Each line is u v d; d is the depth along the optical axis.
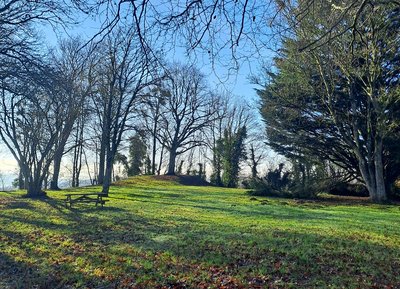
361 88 28.03
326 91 28.23
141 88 29.17
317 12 5.26
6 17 15.62
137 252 9.84
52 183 37.03
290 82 28.81
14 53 15.85
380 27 8.85
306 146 34.06
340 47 21.05
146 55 4.34
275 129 34.34
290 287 7.18
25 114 26.25
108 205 21.55
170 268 8.42
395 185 31.95
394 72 25.20
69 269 8.53
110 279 7.80
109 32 4.12
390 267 8.52
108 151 31.17
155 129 53.94
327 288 7.10
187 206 21.50
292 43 9.27
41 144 29.53
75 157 53.06
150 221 15.12
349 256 9.44
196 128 56.31
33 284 7.73
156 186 44.75
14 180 56.66
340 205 26.00
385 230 13.83
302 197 31.59
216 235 11.97
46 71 15.80
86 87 20.61
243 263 8.76
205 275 7.91
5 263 9.18
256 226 13.92
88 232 12.84
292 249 10.02
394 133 28.95
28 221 15.45
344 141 31.52
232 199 27.86
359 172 33.59
